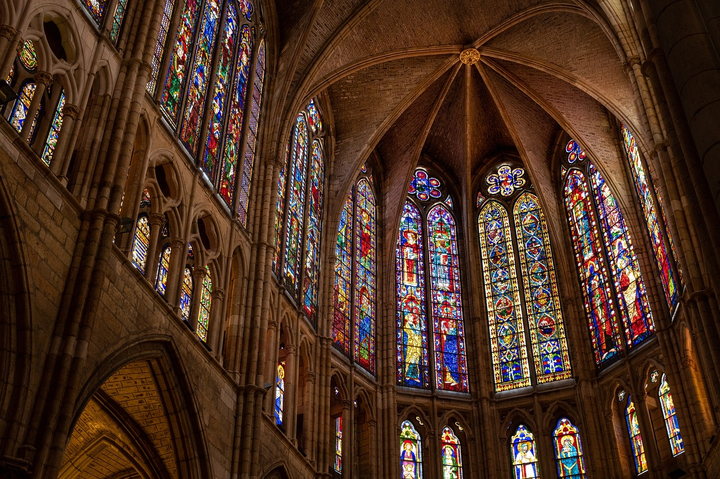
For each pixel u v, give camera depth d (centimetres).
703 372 2638
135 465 2189
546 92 3606
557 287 3603
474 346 3547
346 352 3228
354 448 3123
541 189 3734
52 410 1498
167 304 1998
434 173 3994
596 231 3531
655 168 2553
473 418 3353
